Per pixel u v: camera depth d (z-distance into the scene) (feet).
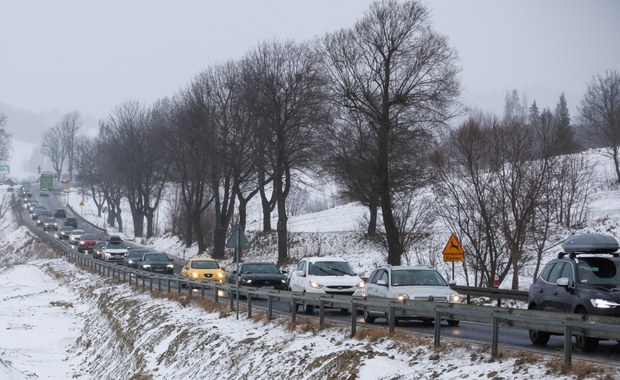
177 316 160.04
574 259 93.35
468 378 71.26
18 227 623.77
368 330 100.83
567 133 303.89
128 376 138.00
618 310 84.84
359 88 243.40
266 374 100.27
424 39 243.19
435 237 280.51
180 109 397.19
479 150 234.58
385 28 241.55
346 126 276.41
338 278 152.25
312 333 111.96
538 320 73.15
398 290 122.72
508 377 68.23
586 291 88.33
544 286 98.58
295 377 93.76
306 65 318.24
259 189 388.78
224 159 356.59
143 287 218.79
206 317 152.46
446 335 107.24
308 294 118.52
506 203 212.43
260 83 320.09
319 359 93.86
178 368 126.62
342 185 317.42
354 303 103.55
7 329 209.05
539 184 211.41
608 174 373.40
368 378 81.56
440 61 241.55
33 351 185.06
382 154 239.71
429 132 242.78
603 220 264.11
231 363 112.57
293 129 316.60
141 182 544.62
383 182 240.32
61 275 330.75
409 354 87.20
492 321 78.33
